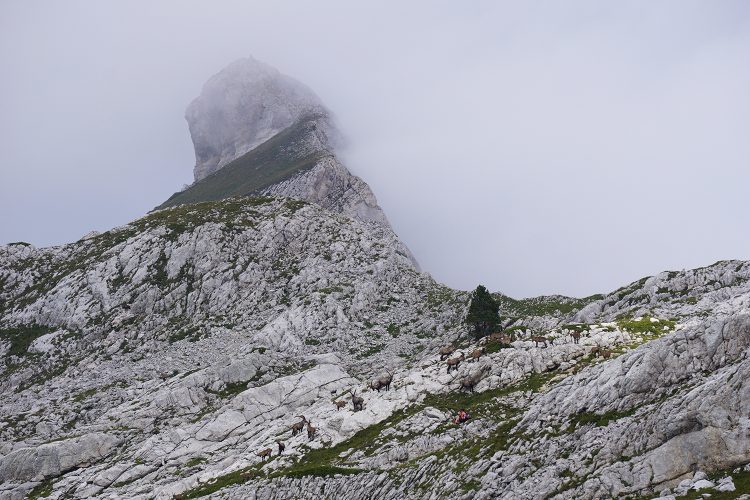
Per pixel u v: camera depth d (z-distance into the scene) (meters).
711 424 28.55
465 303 111.81
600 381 37.62
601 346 60.69
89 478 65.38
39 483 68.06
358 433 58.97
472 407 55.09
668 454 29.16
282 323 107.25
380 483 44.03
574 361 58.59
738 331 33.97
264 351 95.19
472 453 40.16
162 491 57.78
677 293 87.38
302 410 74.62
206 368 90.44
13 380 101.25
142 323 113.75
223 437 72.44
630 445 31.52
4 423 82.25
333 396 77.69
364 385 73.31
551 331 64.50
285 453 59.69
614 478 30.02
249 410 76.94
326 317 110.50
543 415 39.09
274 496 49.12
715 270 88.44
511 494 33.34
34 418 83.62
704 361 34.22
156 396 84.06
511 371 59.56
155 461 67.25
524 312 112.06
